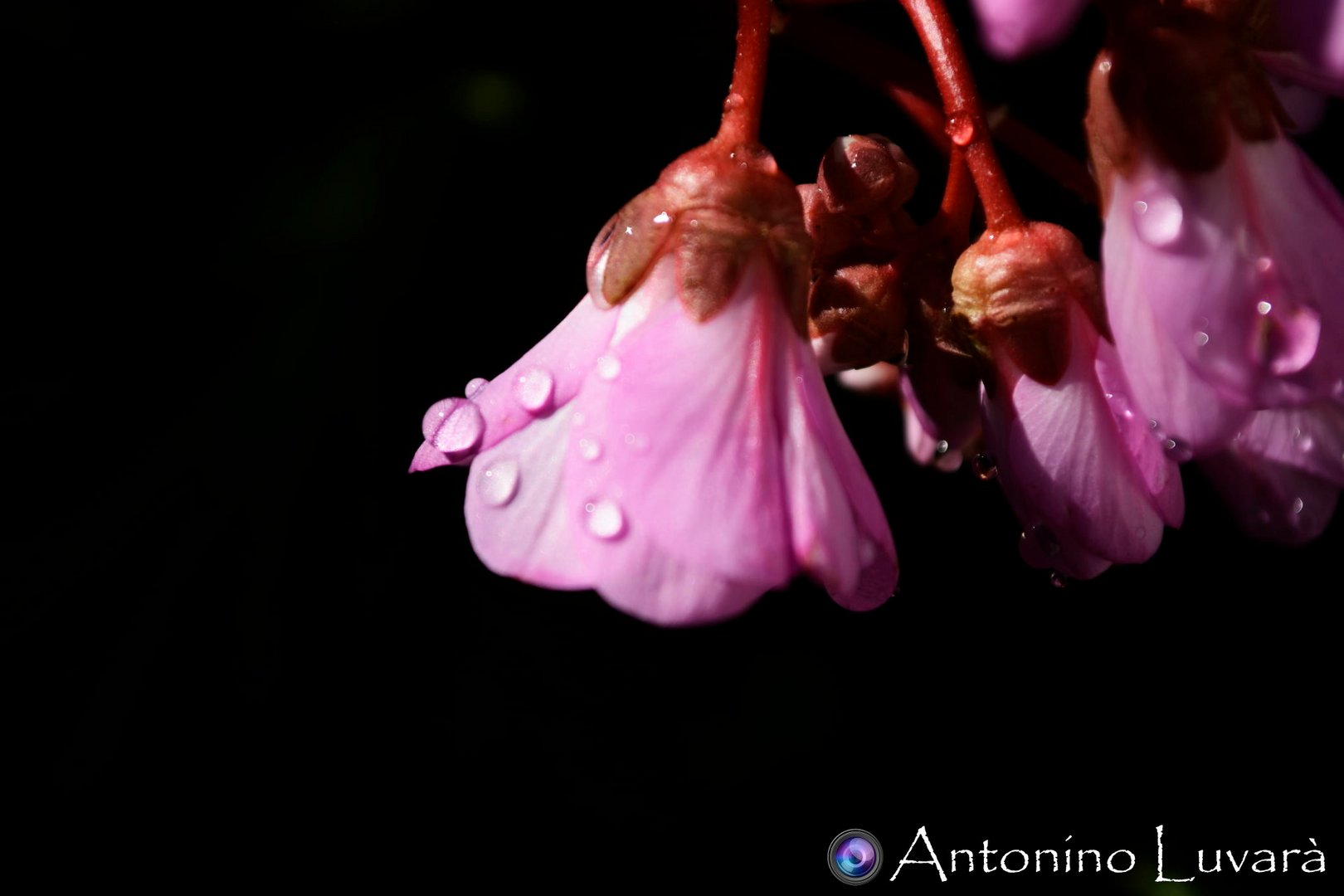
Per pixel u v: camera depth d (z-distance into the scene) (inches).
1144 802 8.2
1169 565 8.4
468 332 7.5
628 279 5.9
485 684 7.5
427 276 7.5
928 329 6.3
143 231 7.4
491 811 7.6
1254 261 5.8
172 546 7.3
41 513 7.3
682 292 5.8
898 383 7.3
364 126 7.5
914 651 8.1
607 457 5.7
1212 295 5.8
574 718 7.6
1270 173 5.8
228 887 7.5
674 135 7.6
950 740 8.1
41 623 7.2
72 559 7.3
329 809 7.5
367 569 7.4
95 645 7.3
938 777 8.0
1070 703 8.3
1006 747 8.2
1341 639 8.3
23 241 7.4
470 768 7.6
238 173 7.5
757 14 6.0
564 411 5.8
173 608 7.3
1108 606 8.4
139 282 7.4
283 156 7.5
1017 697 8.2
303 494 7.4
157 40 7.4
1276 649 8.4
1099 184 5.9
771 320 5.9
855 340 6.3
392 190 7.4
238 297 7.5
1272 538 6.2
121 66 7.4
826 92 7.6
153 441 7.4
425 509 7.5
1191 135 5.8
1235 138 5.8
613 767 7.6
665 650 7.7
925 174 7.6
